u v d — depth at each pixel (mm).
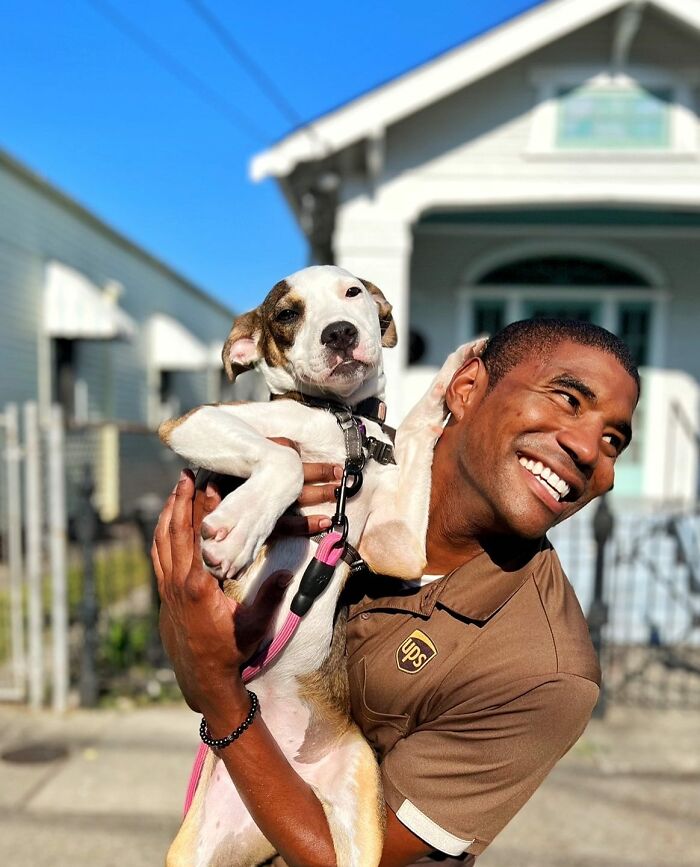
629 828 3639
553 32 5941
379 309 2543
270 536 1938
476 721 1646
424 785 1654
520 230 8023
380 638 1811
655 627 6527
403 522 1870
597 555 5000
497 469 1653
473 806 1649
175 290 17922
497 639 1669
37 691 4988
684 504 7371
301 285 2281
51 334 11430
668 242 8023
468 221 7945
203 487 1880
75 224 12406
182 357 16078
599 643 4969
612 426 1622
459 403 1858
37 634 4980
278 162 5984
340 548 1811
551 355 1655
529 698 1596
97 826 3625
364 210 6535
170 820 3691
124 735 4621
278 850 1744
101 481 12492
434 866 1720
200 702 1646
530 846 3477
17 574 5062
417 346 8211
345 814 1889
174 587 1623
